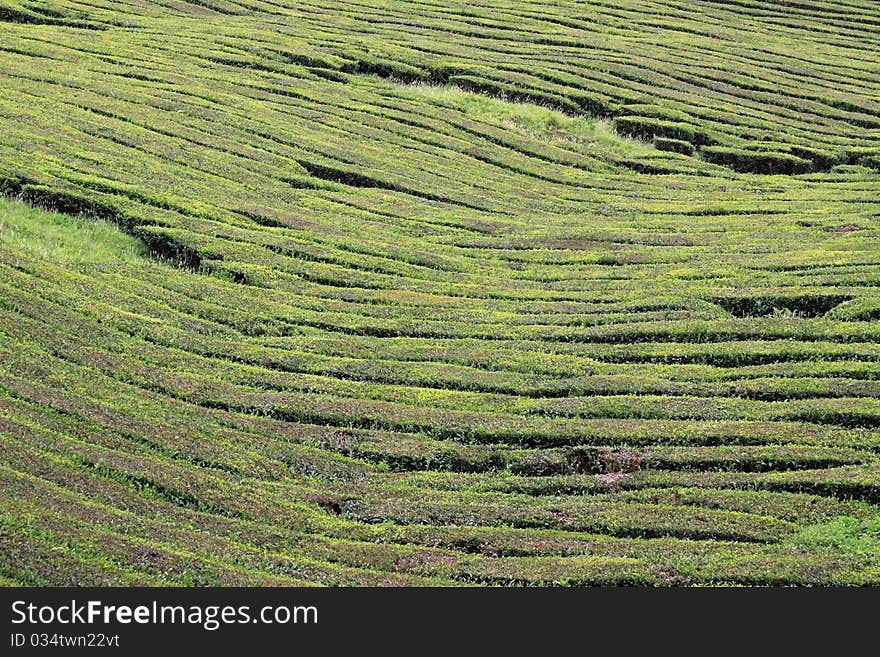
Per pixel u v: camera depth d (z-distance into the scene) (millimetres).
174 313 38250
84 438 28766
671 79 74625
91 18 73000
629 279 45688
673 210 55500
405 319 40531
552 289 44625
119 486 26750
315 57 70125
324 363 36438
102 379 32500
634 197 57906
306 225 48250
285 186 52375
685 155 64625
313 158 55750
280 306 40406
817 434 32031
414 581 24469
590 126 66750
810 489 29438
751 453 31062
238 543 25453
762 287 43875
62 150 49281
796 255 47781
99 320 36281
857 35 88875
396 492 29312
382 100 66062
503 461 31141
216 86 63312
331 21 79625
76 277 38844
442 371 36312
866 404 33656
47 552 22812
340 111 63219
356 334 39250
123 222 44250
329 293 42219
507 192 56688
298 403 33281
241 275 42250
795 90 75188
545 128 65938
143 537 24594
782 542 27078
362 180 55094
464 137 62906
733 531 27406
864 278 44000
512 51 76562
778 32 88188
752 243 50188
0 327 33750
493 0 89375
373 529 27203
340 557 25609
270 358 36375
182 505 26969
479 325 40438
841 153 65000
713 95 72812
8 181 44219
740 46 83625
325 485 29406
